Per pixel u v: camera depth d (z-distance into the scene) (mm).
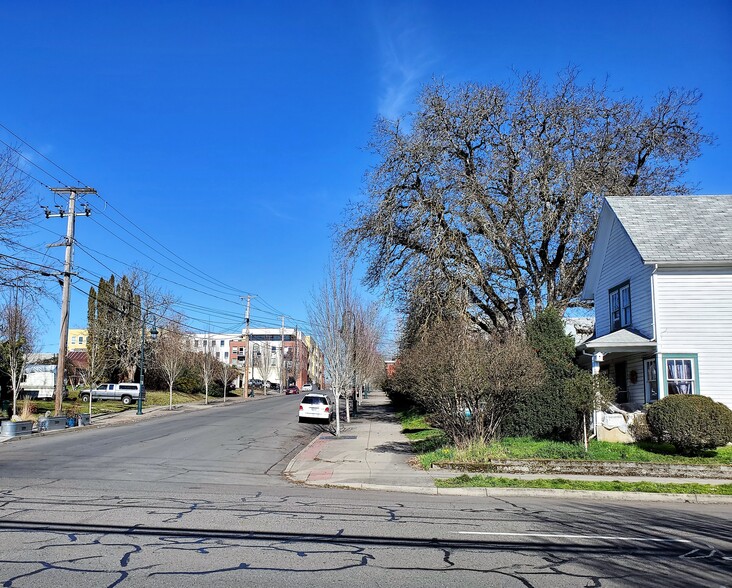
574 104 31125
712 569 7020
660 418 17375
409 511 10539
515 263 30578
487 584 6215
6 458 18453
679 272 20984
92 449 21094
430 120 31016
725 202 24547
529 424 19719
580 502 12508
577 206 29266
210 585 5922
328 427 32344
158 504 10758
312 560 6957
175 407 49438
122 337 56625
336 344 32594
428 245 29812
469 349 17938
